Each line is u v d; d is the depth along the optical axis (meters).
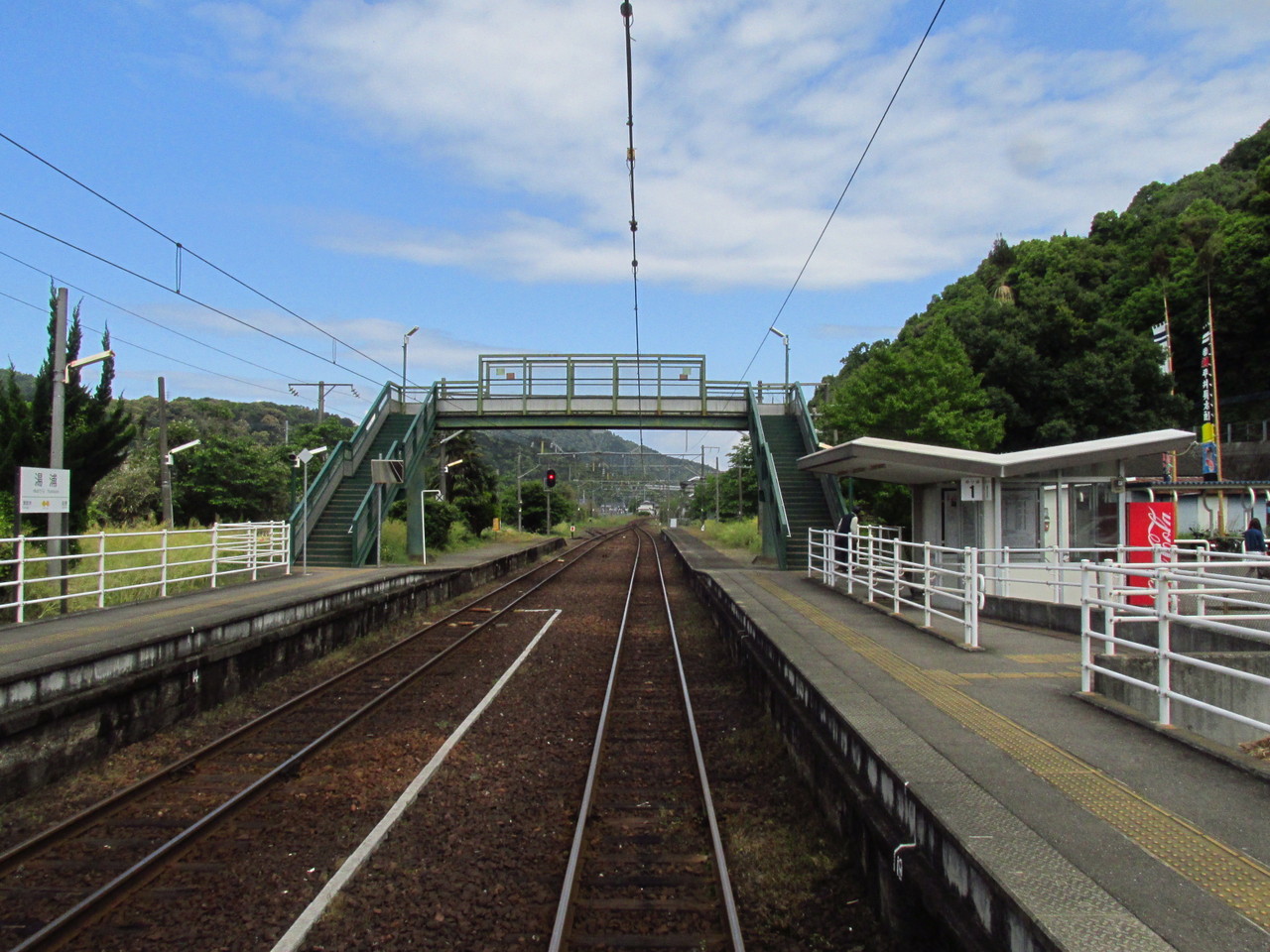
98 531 22.48
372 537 24.52
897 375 26.22
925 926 4.29
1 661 8.23
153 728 9.17
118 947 4.67
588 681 11.84
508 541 45.62
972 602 9.24
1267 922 3.22
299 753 8.00
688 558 30.50
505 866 5.67
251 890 5.33
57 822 6.65
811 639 10.03
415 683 11.63
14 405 17.20
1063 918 3.23
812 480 26.23
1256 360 40.78
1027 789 4.66
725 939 4.75
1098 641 9.94
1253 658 7.61
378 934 4.77
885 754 5.31
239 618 11.38
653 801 7.00
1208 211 45.06
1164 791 4.65
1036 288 35.84
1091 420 31.16
